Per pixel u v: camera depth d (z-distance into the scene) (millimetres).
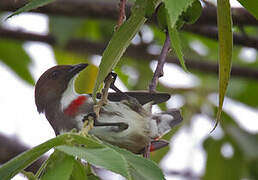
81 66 10008
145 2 5633
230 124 13375
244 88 14062
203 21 10883
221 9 5359
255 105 14023
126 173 4535
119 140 8805
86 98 9102
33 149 4844
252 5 5383
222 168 13320
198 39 14594
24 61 14680
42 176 5016
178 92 13789
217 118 5730
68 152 4711
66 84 9680
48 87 9672
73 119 9094
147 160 5062
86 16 12078
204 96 13742
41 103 9664
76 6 11938
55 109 9359
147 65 14195
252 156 13148
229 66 5586
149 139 8992
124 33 5613
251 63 14852
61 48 14094
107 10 11984
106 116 8742
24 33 14148
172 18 4531
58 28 12406
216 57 14617
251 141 13242
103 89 6602
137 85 14289
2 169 4789
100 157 4684
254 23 10461
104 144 5066
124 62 14062
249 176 13273
